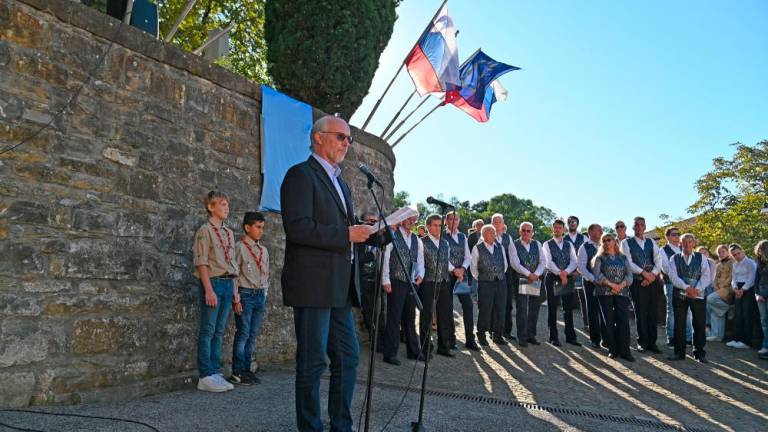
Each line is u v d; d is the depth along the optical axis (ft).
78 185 13.60
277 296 20.08
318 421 10.15
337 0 23.36
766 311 25.46
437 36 26.91
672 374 22.03
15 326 12.19
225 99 18.19
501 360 22.98
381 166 27.17
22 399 12.22
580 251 26.84
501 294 26.32
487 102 32.42
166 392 14.80
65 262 13.19
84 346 13.42
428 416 13.78
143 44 15.37
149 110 15.51
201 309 15.24
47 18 13.26
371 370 9.95
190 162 16.66
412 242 22.36
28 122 12.76
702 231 77.05
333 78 23.38
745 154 81.15
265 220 19.65
